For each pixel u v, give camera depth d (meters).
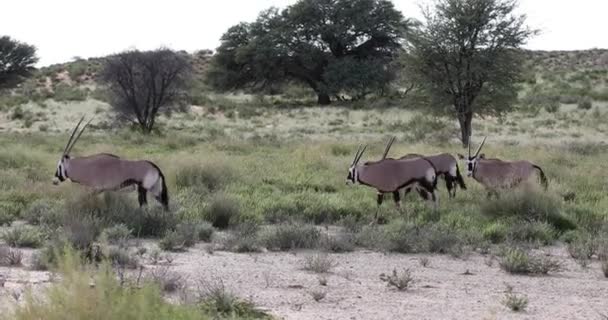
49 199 16.00
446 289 9.30
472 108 32.94
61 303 5.62
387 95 59.31
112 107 40.50
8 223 13.80
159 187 14.22
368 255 11.74
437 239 12.20
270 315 7.50
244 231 12.90
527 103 49.06
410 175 15.34
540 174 17.12
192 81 42.03
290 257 11.37
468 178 20.23
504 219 14.69
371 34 60.19
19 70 66.06
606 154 29.02
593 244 12.24
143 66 38.28
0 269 9.59
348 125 44.41
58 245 10.25
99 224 12.61
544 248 12.69
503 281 9.91
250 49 59.06
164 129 41.12
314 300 8.44
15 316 5.60
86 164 13.95
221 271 10.02
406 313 7.92
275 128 43.34
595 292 9.34
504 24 32.69
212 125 43.50
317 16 59.59
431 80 33.69
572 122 42.62
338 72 56.88
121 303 5.58
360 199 16.95
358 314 7.82
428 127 39.12
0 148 26.66
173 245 11.70
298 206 15.88
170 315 5.78
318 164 23.73
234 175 20.05
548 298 8.91
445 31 32.53
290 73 60.84
